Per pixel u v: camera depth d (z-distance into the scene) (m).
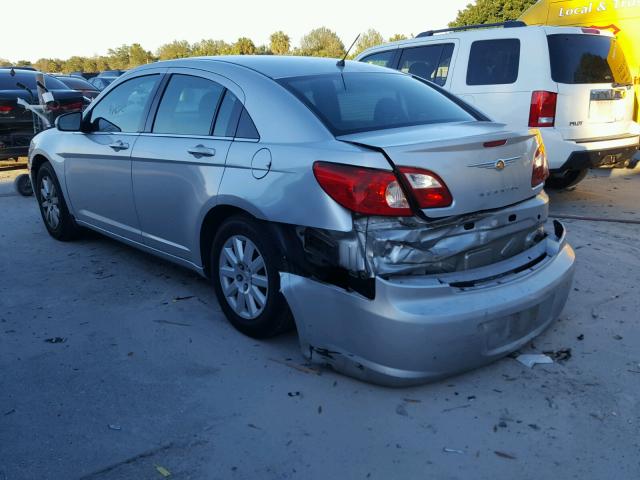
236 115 3.70
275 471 2.58
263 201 3.32
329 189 3.01
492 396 3.11
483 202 3.11
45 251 5.61
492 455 2.67
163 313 4.16
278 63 3.97
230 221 3.64
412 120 3.62
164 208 4.22
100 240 5.96
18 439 2.80
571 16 9.66
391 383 3.02
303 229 3.21
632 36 8.84
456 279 3.08
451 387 3.19
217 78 3.94
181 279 4.81
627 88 7.02
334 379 3.28
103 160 4.77
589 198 7.48
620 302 4.25
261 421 2.92
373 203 2.89
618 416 2.94
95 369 3.43
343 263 3.03
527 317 3.21
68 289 4.63
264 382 3.26
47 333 3.88
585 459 2.64
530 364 3.40
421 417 2.94
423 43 7.69
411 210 2.92
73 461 2.65
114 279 4.83
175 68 4.34
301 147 3.23
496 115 6.80
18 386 3.26
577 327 3.87
